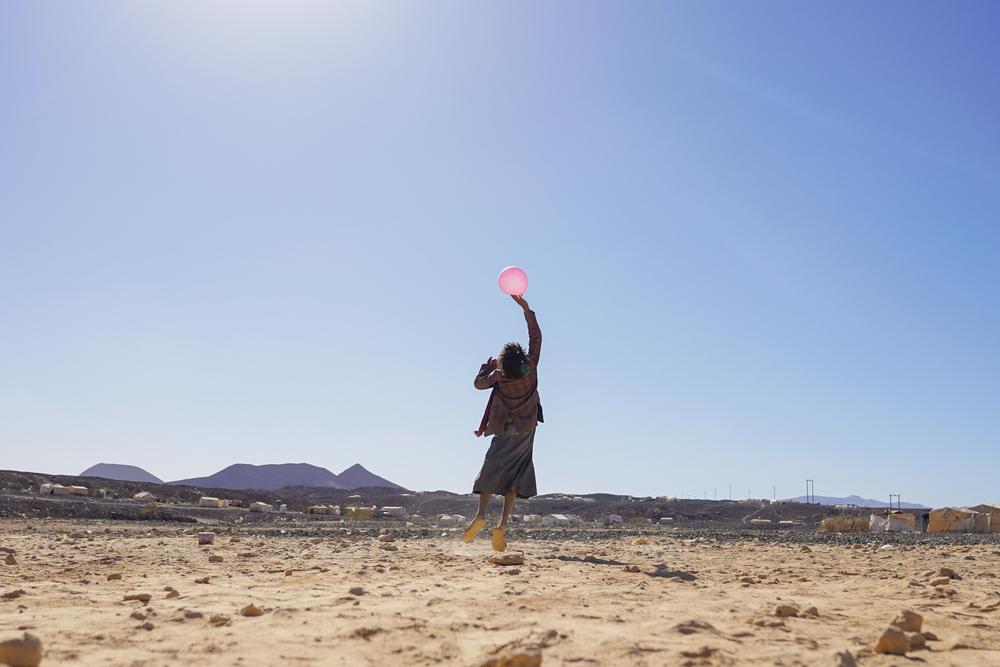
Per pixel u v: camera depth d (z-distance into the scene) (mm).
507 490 8344
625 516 101938
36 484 77875
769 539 27344
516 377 8328
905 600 6820
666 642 4391
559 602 6016
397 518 76500
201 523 42312
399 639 4445
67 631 4609
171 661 3824
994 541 26906
